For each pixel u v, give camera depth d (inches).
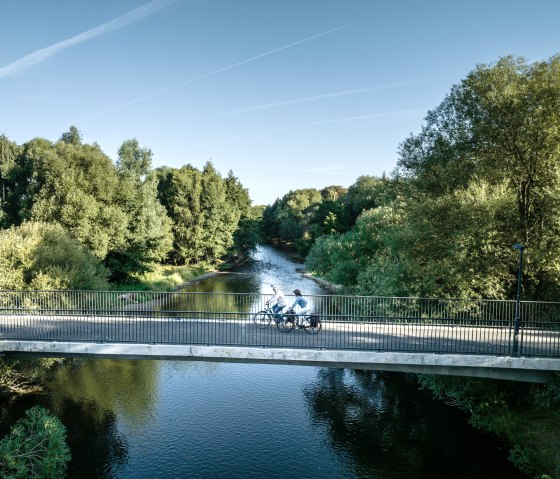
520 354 553.9
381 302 826.8
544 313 733.3
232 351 569.6
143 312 684.1
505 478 568.4
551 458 563.2
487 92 747.4
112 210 1614.2
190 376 924.6
